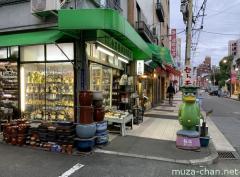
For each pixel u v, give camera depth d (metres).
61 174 6.09
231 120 16.77
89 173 6.20
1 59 10.84
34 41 8.15
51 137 7.93
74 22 7.55
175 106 24.25
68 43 9.56
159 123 13.23
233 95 55.34
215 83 86.38
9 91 10.81
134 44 10.89
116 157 7.45
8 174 6.03
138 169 6.59
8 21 10.42
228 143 10.09
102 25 7.50
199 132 8.68
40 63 10.31
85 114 7.79
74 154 7.55
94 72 10.70
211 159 7.42
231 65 64.75
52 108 10.27
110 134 10.16
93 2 10.55
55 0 8.81
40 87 10.47
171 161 7.27
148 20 22.33
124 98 12.73
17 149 7.96
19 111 10.63
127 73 15.63
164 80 36.09
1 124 10.19
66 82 9.99
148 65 18.95
